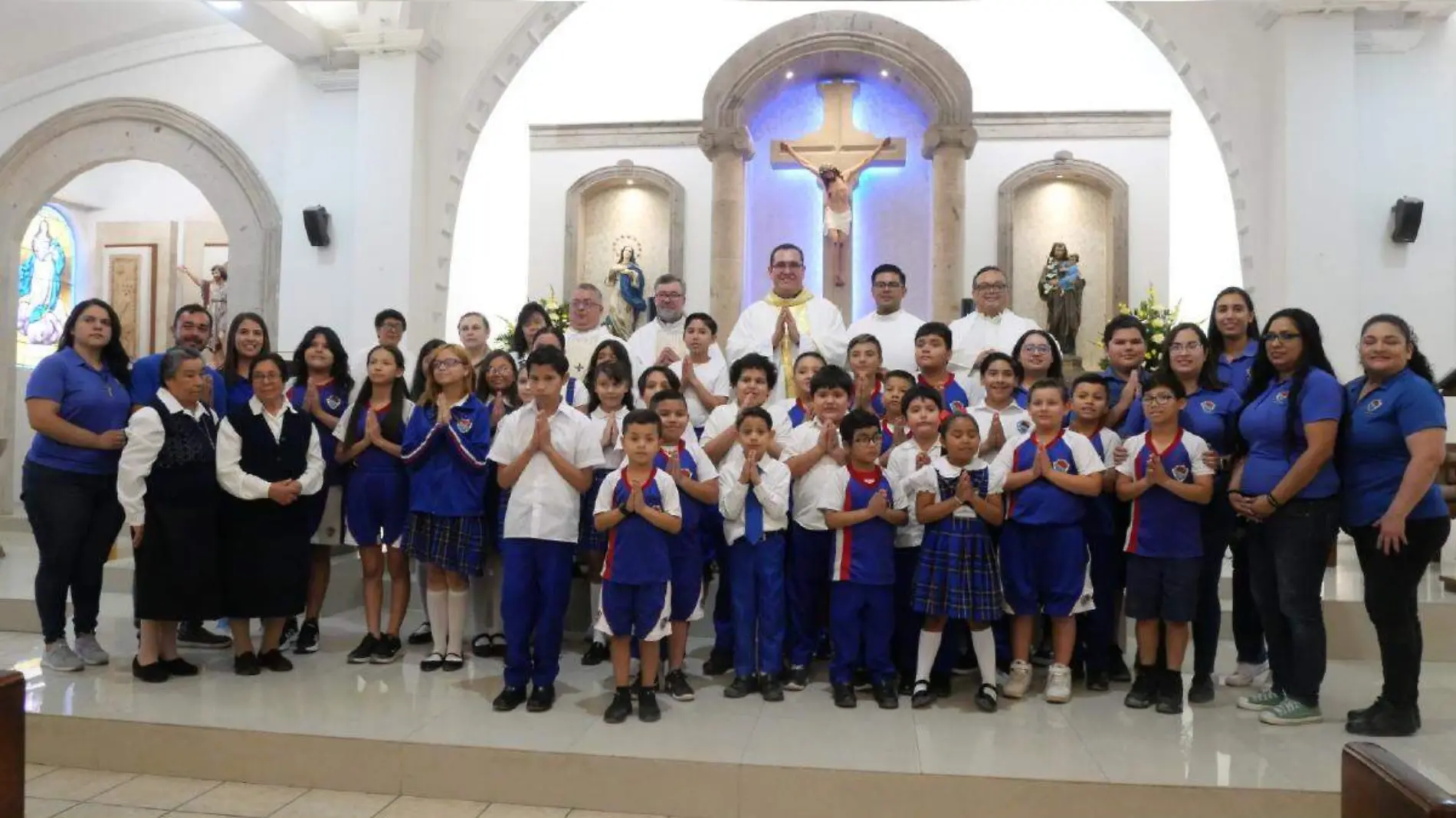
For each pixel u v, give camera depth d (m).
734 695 3.42
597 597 3.88
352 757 2.86
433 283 6.27
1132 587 3.34
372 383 4.00
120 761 2.99
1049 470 3.36
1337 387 3.09
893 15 9.13
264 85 6.58
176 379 3.52
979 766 2.68
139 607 3.45
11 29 6.58
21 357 8.59
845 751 2.81
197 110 6.67
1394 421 3.02
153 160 6.77
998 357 3.72
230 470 3.50
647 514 3.13
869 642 3.35
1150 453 3.32
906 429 3.75
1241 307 3.53
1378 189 5.61
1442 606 4.16
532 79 9.45
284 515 3.66
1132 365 3.73
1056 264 8.18
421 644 4.17
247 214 6.58
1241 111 5.77
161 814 2.66
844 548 3.35
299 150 6.40
